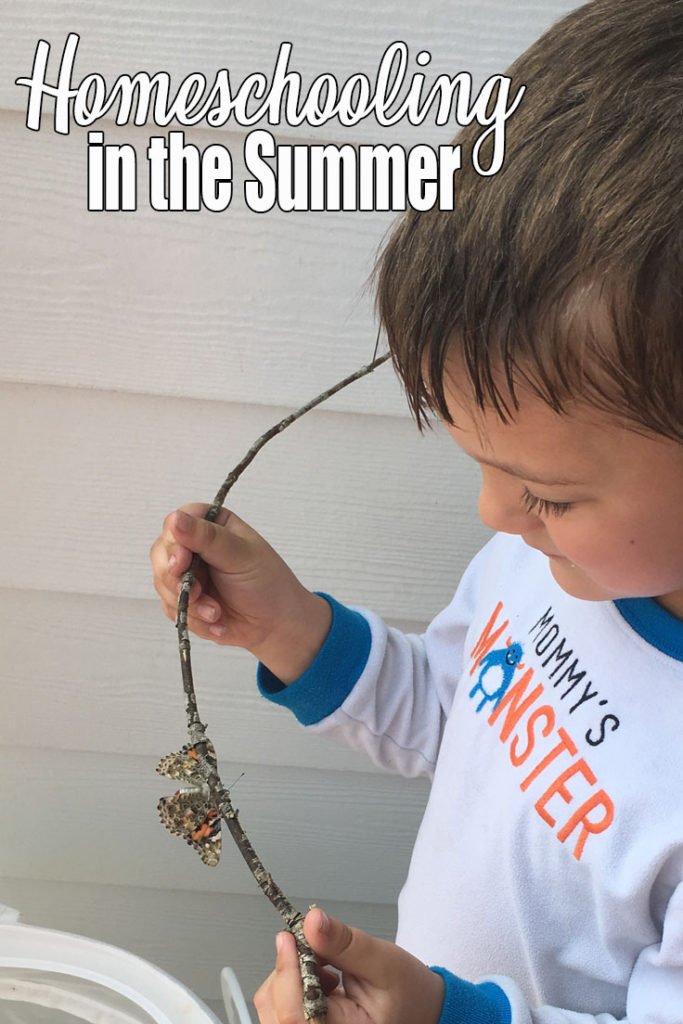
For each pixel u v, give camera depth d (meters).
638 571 0.63
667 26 0.58
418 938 0.80
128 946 1.10
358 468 0.92
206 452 0.92
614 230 0.55
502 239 0.57
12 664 0.99
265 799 1.03
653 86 0.56
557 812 0.72
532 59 0.61
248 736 1.01
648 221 0.55
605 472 0.60
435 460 0.91
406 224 0.63
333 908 1.07
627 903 0.69
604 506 0.61
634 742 0.70
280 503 0.93
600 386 0.57
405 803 1.03
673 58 0.57
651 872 0.68
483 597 0.86
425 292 0.60
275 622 0.84
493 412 0.60
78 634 0.98
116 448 0.92
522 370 0.58
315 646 0.86
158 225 0.85
